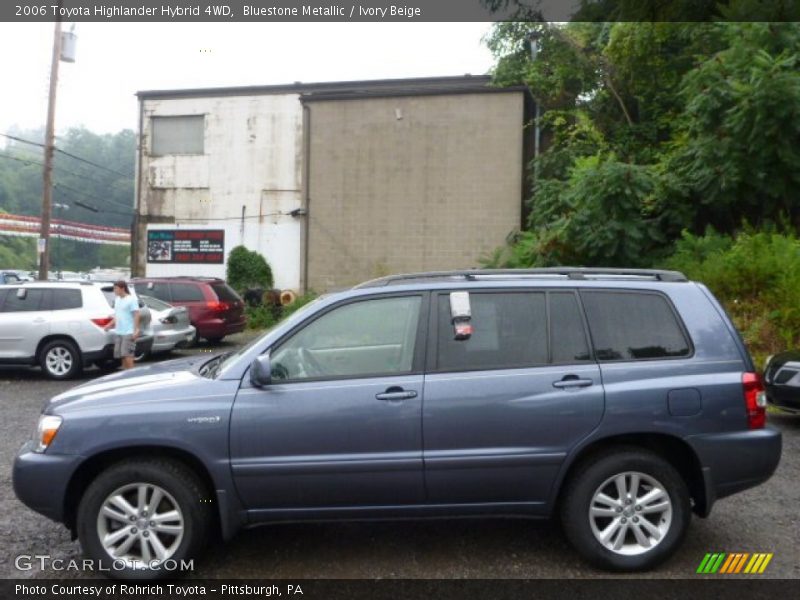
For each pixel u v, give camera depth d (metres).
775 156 12.84
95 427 4.40
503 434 4.45
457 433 4.44
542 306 4.71
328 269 23.67
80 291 12.98
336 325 4.69
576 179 14.68
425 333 4.63
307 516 4.48
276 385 4.50
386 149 23.11
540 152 22.39
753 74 12.44
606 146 19.45
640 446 4.60
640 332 4.68
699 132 14.02
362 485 4.43
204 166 25.03
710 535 5.14
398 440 4.43
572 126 20.48
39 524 5.46
